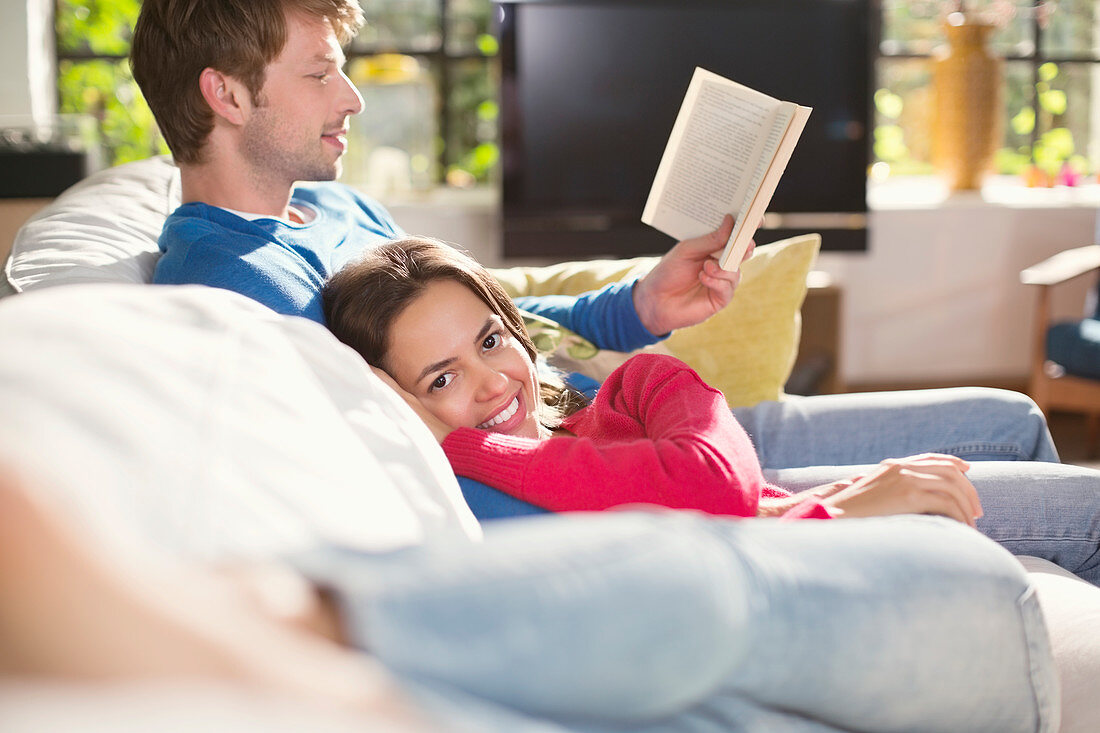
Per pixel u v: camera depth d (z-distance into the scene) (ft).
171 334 2.23
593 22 13.60
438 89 15.08
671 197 5.07
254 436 2.13
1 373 1.81
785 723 2.24
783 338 6.29
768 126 4.67
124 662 1.29
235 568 1.70
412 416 2.92
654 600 1.86
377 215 6.31
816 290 13.17
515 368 4.00
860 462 4.94
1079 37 15.80
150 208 5.62
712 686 2.02
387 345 3.87
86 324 2.07
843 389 14.17
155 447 1.89
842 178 14.07
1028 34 15.72
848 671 2.24
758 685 2.15
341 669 1.45
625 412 4.00
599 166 13.84
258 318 2.63
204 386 2.14
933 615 2.34
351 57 14.78
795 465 4.93
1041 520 4.06
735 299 6.26
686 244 5.08
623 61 13.70
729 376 6.19
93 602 1.31
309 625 1.57
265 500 2.02
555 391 4.61
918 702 2.36
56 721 1.09
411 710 1.44
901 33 15.65
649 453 3.33
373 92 14.51
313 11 4.93
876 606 2.27
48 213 5.24
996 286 14.99
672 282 5.14
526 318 5.50
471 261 4.19
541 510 3.42
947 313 14.97
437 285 3.92
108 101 14.30
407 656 1.63
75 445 1.70
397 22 14.88
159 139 14.30
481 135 15.26
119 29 14.25
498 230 13.89
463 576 1.74
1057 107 15.92
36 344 1.96
